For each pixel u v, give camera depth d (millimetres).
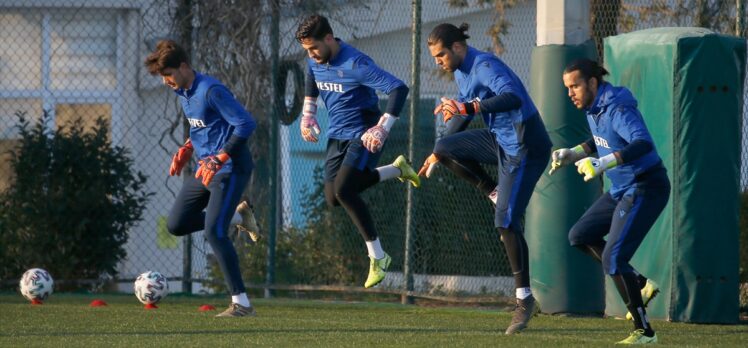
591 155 24078
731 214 29641
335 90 26578
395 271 39500
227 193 27953
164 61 27109
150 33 43844
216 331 25656
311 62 27219
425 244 38938
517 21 45656
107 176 40750
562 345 22859
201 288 43969
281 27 42031
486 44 46281
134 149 48031
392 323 28594
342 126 26812
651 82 29891
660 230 29953
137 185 41438
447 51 24250
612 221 23641
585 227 24438
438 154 26531
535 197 32750
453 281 38219
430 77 44750
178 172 29484
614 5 36781
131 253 47219
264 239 41062
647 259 30266
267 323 27688
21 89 48562
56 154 40125
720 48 29359
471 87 24312
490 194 26422
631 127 22297
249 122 27234
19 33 48531
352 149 26594
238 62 41469
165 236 47125
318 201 41281
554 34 32438
